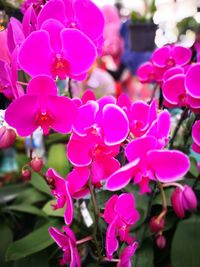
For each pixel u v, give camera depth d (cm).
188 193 22
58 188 24
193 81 26
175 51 35
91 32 26
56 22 23
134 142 21
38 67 23
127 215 24
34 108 22
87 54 24
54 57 23
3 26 30
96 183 25
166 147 34
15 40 23
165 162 22
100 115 23
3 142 22
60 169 41
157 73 36
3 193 48
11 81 22
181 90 29
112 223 22
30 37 22
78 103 24
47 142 49
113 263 28
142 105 25
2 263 36
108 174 24
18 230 43
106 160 24
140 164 22
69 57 24
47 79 21
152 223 22
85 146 23
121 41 71
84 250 33
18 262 33
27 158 48
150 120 24
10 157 64
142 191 23
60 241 24
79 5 25
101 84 54
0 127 23
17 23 25
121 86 71
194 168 39
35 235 34
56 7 25
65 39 23
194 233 32
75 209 35
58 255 35
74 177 24
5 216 42
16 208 40
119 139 23
